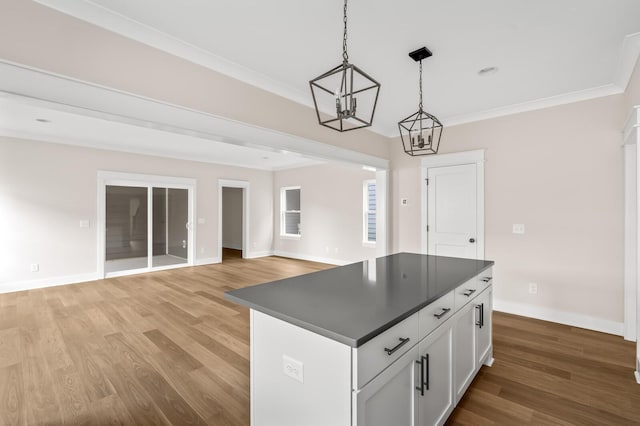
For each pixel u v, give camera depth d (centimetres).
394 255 282
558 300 335
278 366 136
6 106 344
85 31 194
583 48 239
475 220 393
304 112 340
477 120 391
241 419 181
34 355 256
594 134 314
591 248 316
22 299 416
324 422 116
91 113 199
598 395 205
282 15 203
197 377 225
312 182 725
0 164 450
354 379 106
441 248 424
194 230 670
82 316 349
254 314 147
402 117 407
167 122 231
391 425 127
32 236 475
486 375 230
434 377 161
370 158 439
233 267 650
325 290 163
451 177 414
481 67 271
